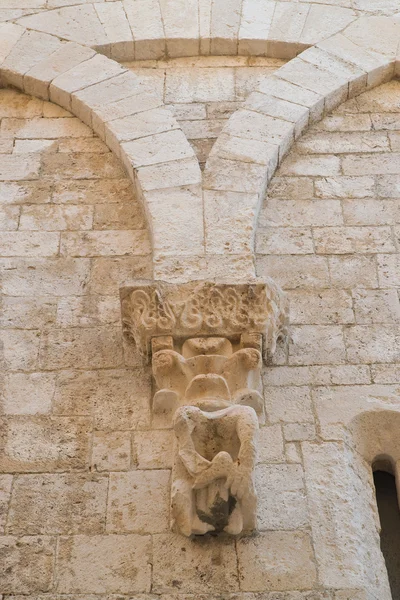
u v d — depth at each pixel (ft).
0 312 28.07
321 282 28.91
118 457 24.76
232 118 33.04
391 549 25.02
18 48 35.73
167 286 26.81
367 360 26.94
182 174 30.94
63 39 36.22
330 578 22.53
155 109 33.47
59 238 30.12
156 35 36.37
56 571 22.66
